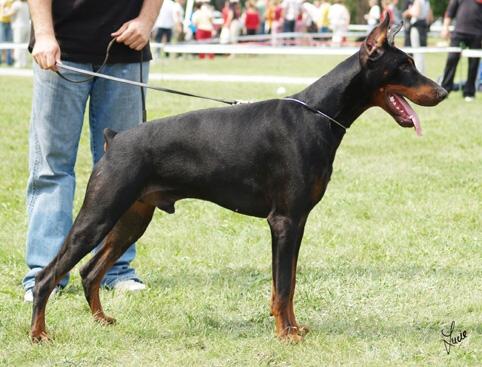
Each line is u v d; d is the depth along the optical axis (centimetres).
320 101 490
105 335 509
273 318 540
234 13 2986
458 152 1138
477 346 492
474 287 607
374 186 941
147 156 490
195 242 730
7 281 625
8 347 488
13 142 1202
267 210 497
